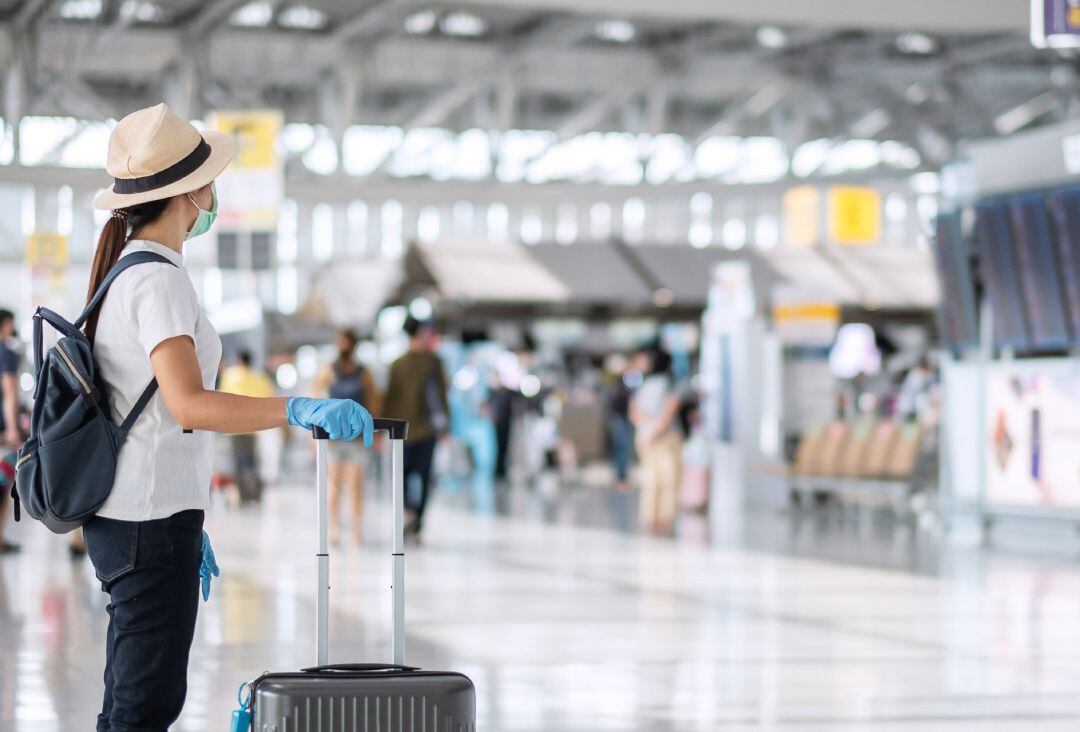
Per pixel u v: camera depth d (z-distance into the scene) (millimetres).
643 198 41562
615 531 16672
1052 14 13875
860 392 28953
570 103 47531
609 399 31984
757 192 41688
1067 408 14727
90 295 3490
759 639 8359
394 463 3508
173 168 3424
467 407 33094
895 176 41469
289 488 25109
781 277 29516
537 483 29047
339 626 8742
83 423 3262
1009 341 15508
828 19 23375
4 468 12180
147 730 3314
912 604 10102
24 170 36594
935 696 6652
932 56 42031
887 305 29891
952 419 16109
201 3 35500
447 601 10000
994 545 15164
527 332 34000
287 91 44969
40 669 7133
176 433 3348
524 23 38250
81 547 12703
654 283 29781
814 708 6332
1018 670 7406
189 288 3385
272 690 3234
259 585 10844
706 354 22203
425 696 3287
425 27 38281
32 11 35031
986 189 15656
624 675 7125
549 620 9070
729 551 14141
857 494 23672
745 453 21422
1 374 12188
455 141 46906
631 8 22969
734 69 41375
